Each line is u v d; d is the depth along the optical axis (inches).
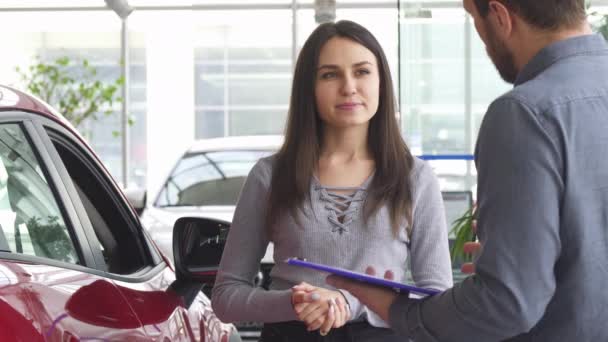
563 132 71.8
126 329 81.4
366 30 107.2
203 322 109.1
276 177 105.7
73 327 71.4
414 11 213.3
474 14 80.0
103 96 445.1
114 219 104.6
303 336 101.6
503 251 71.0
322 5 438.3
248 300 102.3
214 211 287.7
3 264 71.6
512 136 72.1
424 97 214.5
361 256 103.1
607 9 198.1
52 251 84.0
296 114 107.0
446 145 214.7
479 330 73.6
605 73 75.0
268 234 105.7
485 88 214.1
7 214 78.3
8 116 84.7
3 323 62.9
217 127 682.2
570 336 73.3
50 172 90.3
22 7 535.2
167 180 305.1
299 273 103.3
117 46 613.0
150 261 109.2
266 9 519.8
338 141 106.7
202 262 107.9
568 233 72.1
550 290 71.3
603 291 72.5
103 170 105.3
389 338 100.7
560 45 75.9
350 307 97.3
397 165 105.7
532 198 70.9
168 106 670.5
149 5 523.2
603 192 72.3
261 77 680.4
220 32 676.1
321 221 103.7
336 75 106.3
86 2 535.8
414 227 105.9
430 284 104.3
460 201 210.2
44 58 604.7
